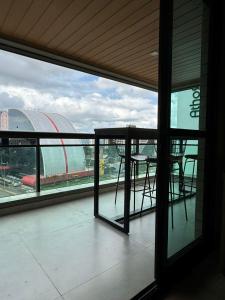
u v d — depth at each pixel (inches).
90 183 154.1
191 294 58.3
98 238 86.5
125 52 136.8
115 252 76.2
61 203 129.8
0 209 108.7
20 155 121.0
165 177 57.8
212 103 78.2
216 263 72.6
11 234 89.0
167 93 55.9
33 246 79.8
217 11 76.5
